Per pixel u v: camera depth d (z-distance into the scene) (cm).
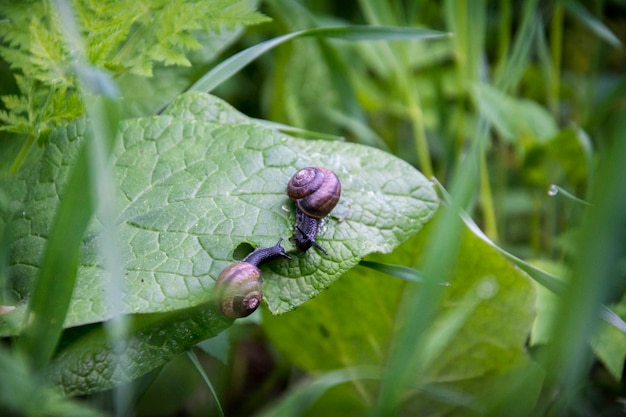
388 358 48
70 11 38
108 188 34
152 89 47
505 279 45
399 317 47
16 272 40
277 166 41
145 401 49
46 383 38
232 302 38
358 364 49
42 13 43
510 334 46
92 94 41
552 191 47
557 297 42
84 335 39
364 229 41
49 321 35
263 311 47
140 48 44
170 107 44
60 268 35
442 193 44
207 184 41
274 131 42
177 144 42
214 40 48
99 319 37
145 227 40
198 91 45
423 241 44
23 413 36
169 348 39
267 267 40
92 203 34
